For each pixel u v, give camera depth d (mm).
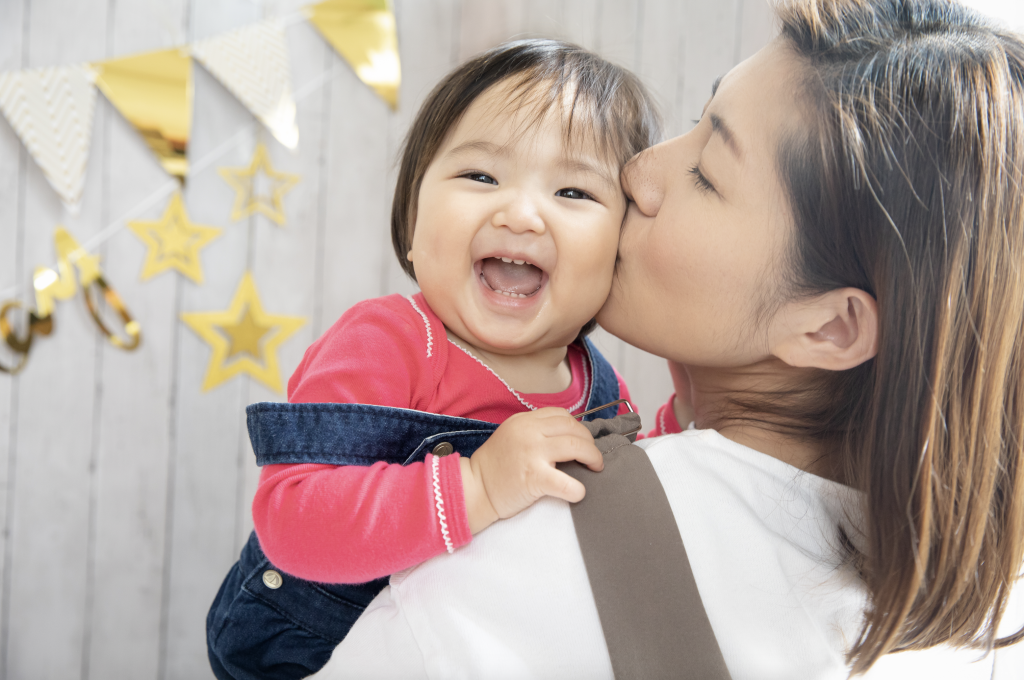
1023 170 459
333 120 1963
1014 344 472
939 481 464
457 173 677
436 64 2025
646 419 1982
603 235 641
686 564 463
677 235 546
